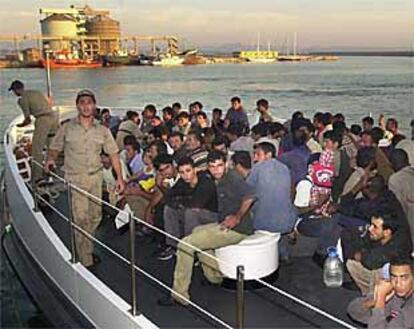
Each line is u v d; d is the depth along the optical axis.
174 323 4.44
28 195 6.66
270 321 4.45
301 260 5.51
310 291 4.90
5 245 7.32
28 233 6.46
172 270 5.39
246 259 4.74
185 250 4.55
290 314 4.54
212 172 4.73
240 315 3.48
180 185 5.12
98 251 5.86
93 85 44.06
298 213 5.44
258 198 4.91
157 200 5.77
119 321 4.45
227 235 4.64
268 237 4.85
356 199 4.63
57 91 37.69
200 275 5.22
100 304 4.71
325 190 5.38
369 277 4.23
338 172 5.65
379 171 5.33
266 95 33.34
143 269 5.43
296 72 57.69
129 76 54.91
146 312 4.60
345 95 32.03
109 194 6.47
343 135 6.41
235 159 5.14
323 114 8.05
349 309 4.35
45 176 7.18
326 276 4.96
